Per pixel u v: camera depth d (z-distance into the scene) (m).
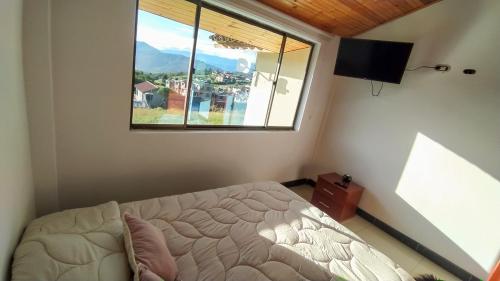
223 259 1.30
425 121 2.56
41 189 1.57
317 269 1.35
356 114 3.17
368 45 2.70
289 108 3.23
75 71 1.55
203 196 1.84
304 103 3.22
